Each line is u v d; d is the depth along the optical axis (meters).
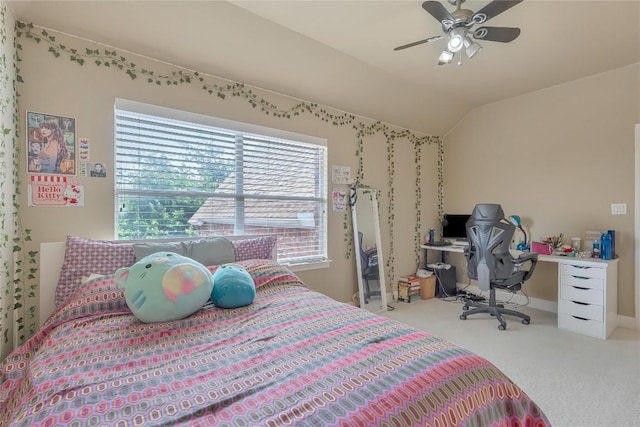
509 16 2.39
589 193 3.47
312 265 3.40
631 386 2.10
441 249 4.29
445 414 0.92
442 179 4.88
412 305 4.03
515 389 1.17
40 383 1.00
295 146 3.34
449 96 4.01
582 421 1.75
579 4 2.24
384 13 2.35
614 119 3.30
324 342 1.27
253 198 3.02
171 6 2.15
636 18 2.40
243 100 2.90
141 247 2.12
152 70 2.41
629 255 3.20
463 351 1.22
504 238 3.17
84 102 2.14
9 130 1.76
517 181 4.07
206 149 2.72
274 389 0.94
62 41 2.07
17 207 1.91
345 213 3.75
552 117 3.75
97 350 1.25
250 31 2.47
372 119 4.05
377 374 1.01
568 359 2.49
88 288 1.69
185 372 1.06
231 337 1.37
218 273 1.89
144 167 2.43
